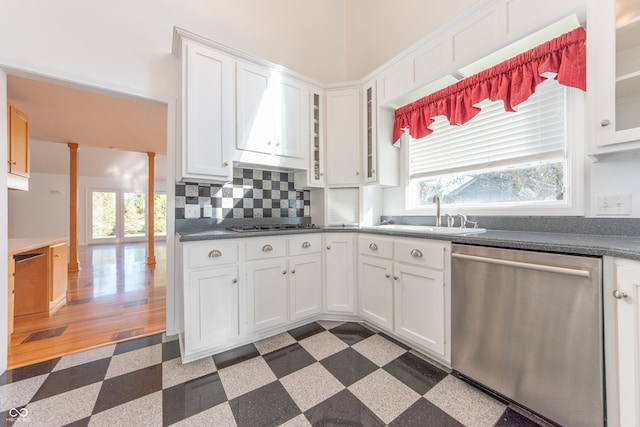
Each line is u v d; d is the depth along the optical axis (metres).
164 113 3.00
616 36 1.17
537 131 1.70
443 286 1.51
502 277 1.24
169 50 2.07
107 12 1.85
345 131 2.47
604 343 0.97
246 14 2.53
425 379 1.45
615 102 1.16
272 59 2.69
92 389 1.39
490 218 1.87
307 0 2.96
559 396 1.07
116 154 6.74
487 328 1.30
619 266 0.94
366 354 1.71
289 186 2.71
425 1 2.33
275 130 2.22
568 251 1.05
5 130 1.57
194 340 1.63
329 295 2.20
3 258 1.56
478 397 1.31
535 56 1.47
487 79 1.71
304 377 1.48
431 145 2.32
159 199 8.90
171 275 2.06
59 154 6.34
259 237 1.88
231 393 1.35
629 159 1.33
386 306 1.88
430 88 2.04
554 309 1.08
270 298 1.93
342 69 3.21
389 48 2.69
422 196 2.44
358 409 1.23
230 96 2.00
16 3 1.57
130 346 1.86
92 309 2.63
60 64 1.68
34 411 1.23
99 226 7.98
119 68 1.88
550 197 1.66
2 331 1.55
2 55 1.52
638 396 0.89
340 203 2.56
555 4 1.31
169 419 1.18
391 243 1.84
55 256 2.67
